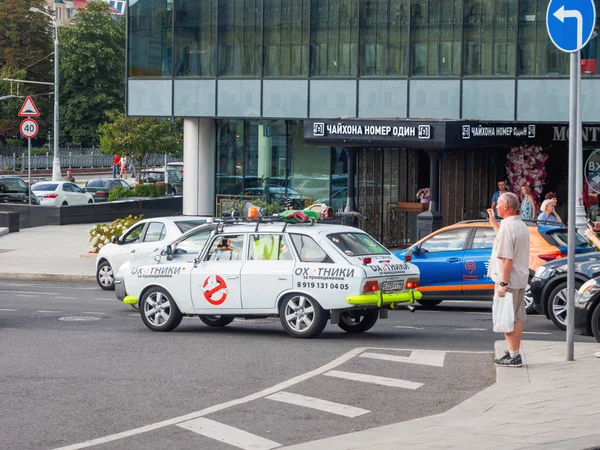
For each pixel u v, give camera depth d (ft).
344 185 108.88
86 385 38.45
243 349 47.21
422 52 99.71
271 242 51.47
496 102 96.78
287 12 105.50
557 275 53.36
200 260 53.06
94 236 104.17
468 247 62.44
